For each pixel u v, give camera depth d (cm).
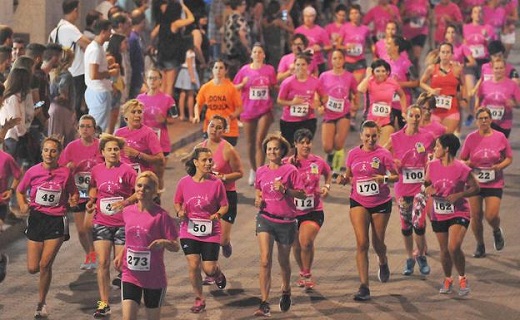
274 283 2842
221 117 2839
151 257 2292
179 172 4003
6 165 2633
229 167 2841
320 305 2677
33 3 4466
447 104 3769
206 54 4869
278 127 4906
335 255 3103
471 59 4638
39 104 3231
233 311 2620
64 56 3394
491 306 2692
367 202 2712
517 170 4216
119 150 2575
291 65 3750
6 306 2633
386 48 3966
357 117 5162
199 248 2570
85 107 3888
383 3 5412
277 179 2548
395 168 2714
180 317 2573
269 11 5547
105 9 4412
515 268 3006
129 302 2291
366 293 2708
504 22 5866
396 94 3772
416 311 2645
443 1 5644
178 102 4800
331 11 6200
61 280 2828
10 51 3192
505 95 3697
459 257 2730
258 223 2589
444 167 2702
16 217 3209
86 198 2825
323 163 2717
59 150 2588
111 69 3694
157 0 4628
